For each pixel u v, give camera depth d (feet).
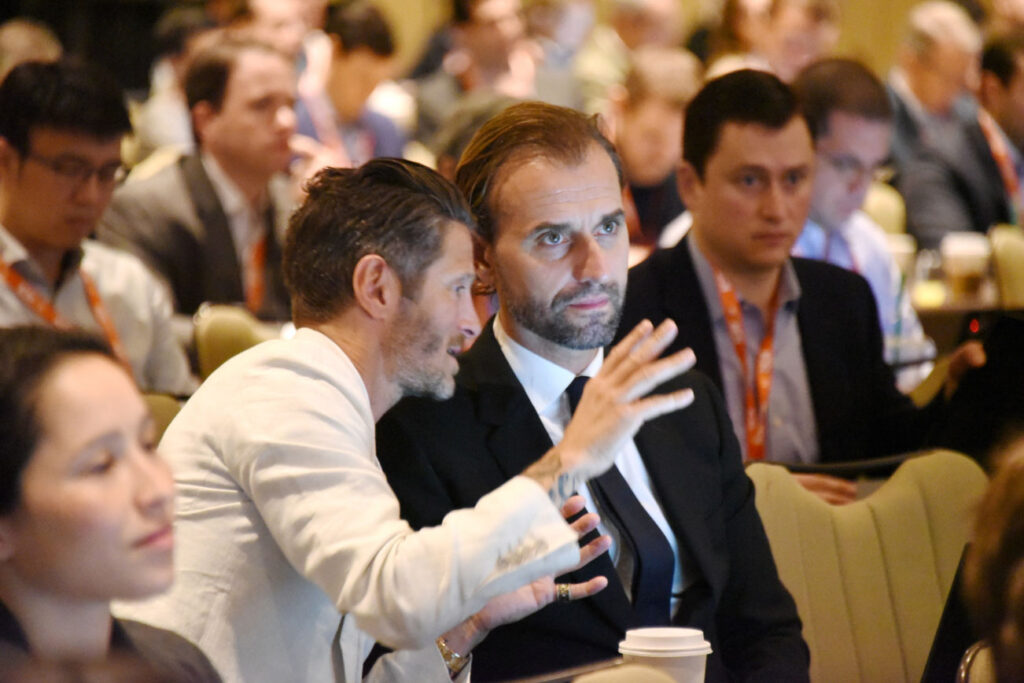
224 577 17.75
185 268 43.50
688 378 23.67
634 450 22.34
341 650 18.44
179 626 17.57
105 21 75.82
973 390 29.73
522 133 21.13
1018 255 46.80
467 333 19.03
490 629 19.34
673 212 55.01
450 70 70.18
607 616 20.80
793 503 25.09
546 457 17.16
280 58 44.80
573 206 20.74
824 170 40.22
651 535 21.45
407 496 20.68
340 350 18.43
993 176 56.08
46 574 13.52
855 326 31.60
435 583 16.35
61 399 13.48
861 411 31.35
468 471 20.95
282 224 45.98
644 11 74.43
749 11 66.80
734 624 22.66
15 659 13.09
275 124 44.39
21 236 33.06
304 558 17.07
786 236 30.35
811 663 24.36
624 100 55.16
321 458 17.30
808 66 41.39
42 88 31.81
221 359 35.35
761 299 31.12
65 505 13.37
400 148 64.90
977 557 12.39
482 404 21.43
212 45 45.21
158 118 58.65
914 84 66.49
